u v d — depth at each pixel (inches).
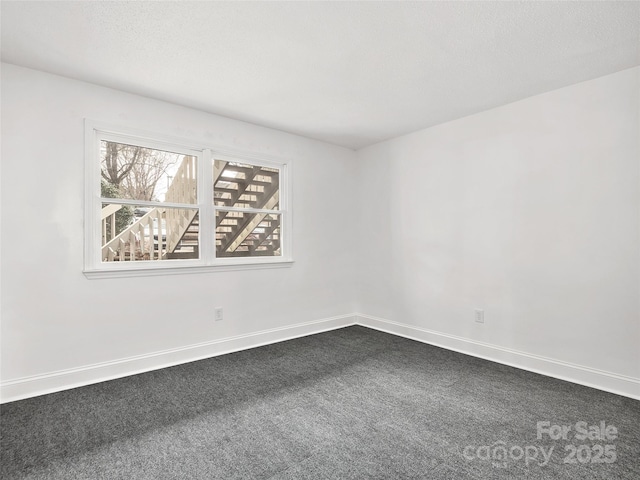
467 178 135.0
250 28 79.0
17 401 93.7
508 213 123.0
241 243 143.2
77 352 104.1
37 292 98.1
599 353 102.9
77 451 72.4
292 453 71.6
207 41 84.3
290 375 113.0
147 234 119.5
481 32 80.6
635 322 96.6
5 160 93.9
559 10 72.7
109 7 71.7
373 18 75.4
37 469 66.9
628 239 97.7
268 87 109.4
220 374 113.5
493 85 108.3
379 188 169.5
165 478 64.3
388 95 115.8
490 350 128.1
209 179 131.2
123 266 113.9
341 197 175.6
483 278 130.2
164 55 90.7
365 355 132.6
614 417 86.0
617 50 88.0
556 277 111.5
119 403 93.1
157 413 87.9
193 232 129.3
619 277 99.3
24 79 96.5
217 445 74.4
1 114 93.4
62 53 89.4
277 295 150.9
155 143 120.0
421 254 151.3
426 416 86.5
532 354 117.2
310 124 143.7
